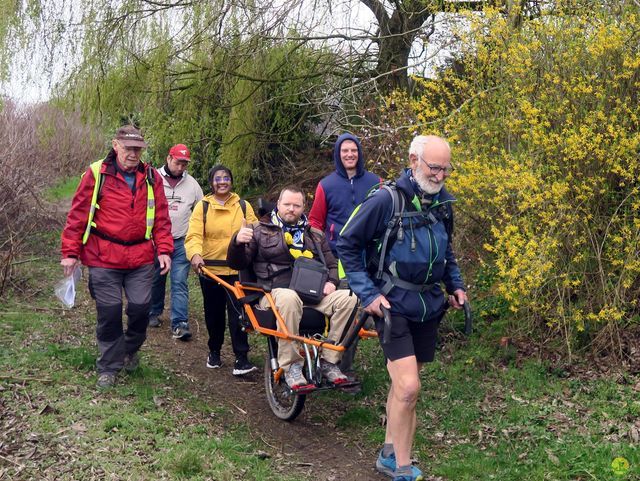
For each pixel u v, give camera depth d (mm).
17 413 4961
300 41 11094
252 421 5555
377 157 8164
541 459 4754
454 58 7676
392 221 4258
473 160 6605
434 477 4680
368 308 4238
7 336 6816
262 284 5535
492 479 4578
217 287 6629
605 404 5402
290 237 5617
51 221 12055
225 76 11094
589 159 5934
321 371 5242
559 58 6418
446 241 4391
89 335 7145
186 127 11680
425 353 4547
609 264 6227
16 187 10617
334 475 4730
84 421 4922
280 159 12797
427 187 4242
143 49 11219
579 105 6316
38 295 8727
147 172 5867
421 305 4340
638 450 4645
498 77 6855
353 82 11250
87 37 11211
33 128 13508
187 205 7691
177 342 7527
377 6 10859
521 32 6832
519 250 5949
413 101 7559
